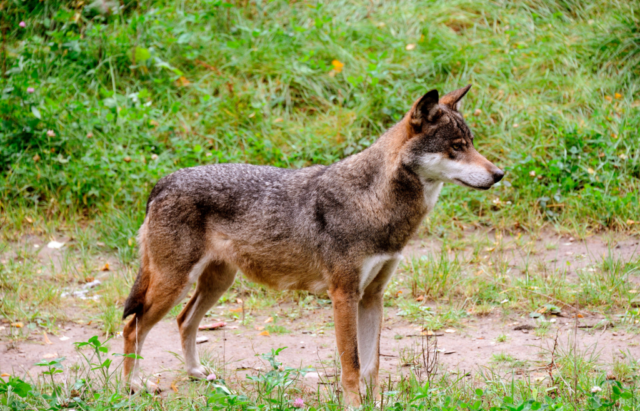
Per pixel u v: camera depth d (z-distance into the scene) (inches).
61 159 450.9
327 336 303.3
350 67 529.3
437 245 406.9
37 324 313.0
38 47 526.6
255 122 492.4
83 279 371.2
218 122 487.8
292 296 353.1
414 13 581.6
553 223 419.8
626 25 538.0
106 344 294.5
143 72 524.7
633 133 454.3
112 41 538.9
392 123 482.3
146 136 468.1
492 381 232.7
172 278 246.7
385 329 310.2
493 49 542.3
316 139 473.1
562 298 322.7
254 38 560.4
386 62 533.0
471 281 349.1
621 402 209.0
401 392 217.8
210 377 245.8
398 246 235.0
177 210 246.7
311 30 559.5
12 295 341.4
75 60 532.4
